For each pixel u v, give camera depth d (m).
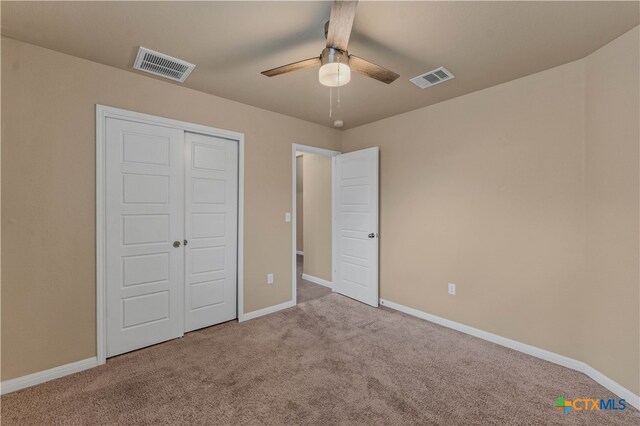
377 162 3.69
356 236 3.99
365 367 2.33
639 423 1.74
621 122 1.94
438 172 3.18
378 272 3.81
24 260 2.07
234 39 2.03
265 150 3.45
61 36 1.99
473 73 2.49
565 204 2.33
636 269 1.86
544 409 1.86
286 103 3.23
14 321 2.04
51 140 2.16
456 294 3.04
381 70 1.90
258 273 3.41
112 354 2.47
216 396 1.98
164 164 2.73
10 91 2.02
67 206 2.23
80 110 2.28
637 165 1.84
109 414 1.81
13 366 2.03
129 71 2.50
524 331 2.57
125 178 2.52
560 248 2.36
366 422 1.74
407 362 2.41
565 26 1.84
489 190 2.78
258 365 2.36
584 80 2.23
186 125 2.83
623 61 1.92
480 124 2.84
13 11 1.72
